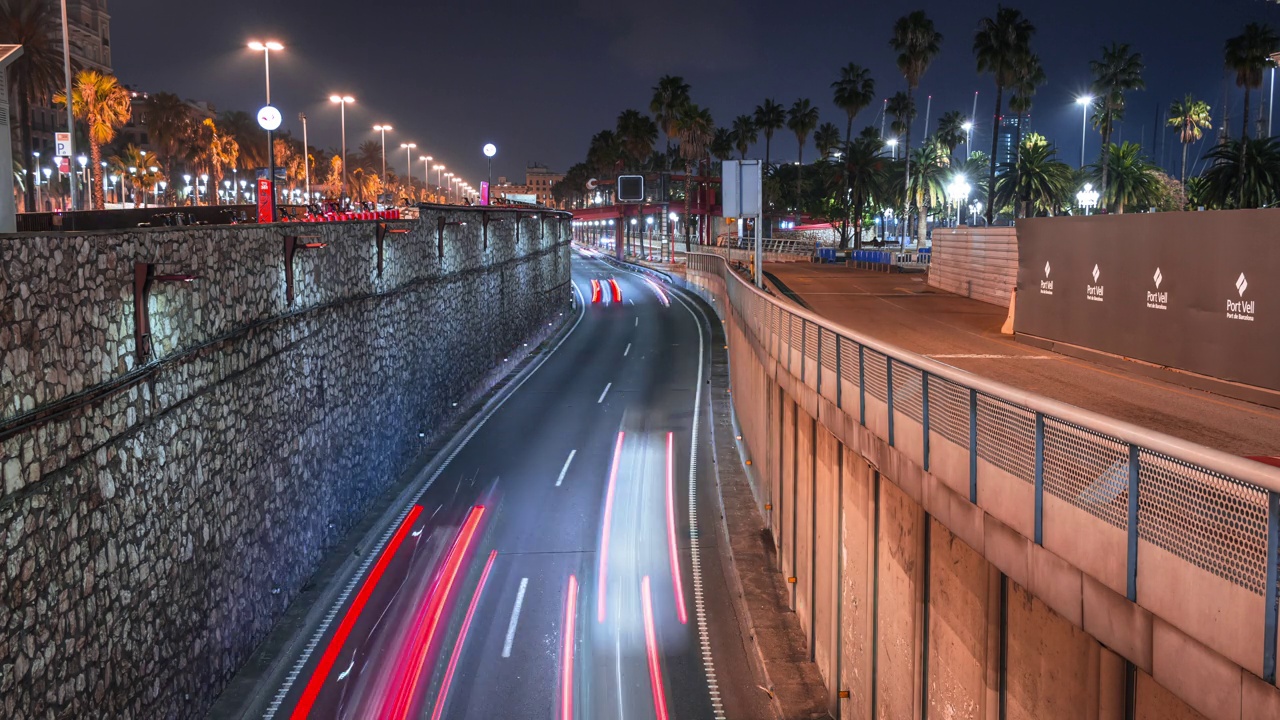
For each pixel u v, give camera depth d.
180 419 13.35
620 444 30.67
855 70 96.25
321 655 16.27
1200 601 5.04
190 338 13.67
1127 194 69.56
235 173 107.94
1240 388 12.30
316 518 19.89
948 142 110.94
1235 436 10.16
